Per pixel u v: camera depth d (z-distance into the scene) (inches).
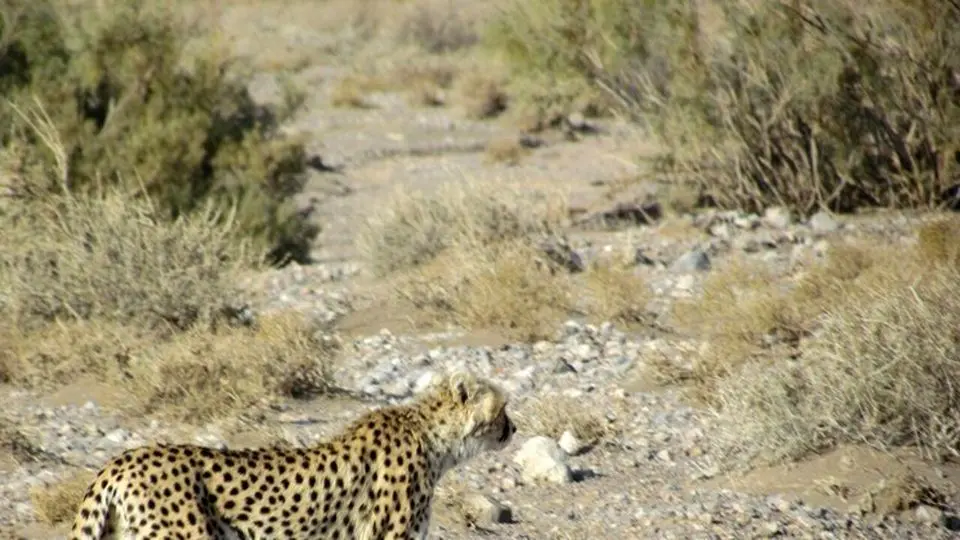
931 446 1461.6
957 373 1480.1
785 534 1318.9
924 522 1346.0
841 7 2687.0
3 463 1491.1
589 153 3818.9
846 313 1576.0
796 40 2706.7
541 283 2037.4
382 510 1115.3
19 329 1851.6
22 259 1916.8
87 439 1574.8
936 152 2662.4
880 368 1482.5
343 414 1658.5
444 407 1145.4
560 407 1632.6
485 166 3777.1
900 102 2667.3
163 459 1056.8
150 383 1654.8
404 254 2304.4
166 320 1892.2
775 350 1781.5
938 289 1603.1
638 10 2876.5
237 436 1579.7
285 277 2341.3
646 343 1909.4
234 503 1070.4
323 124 4480.8
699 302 2007.9
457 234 2306.8
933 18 2637.8
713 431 1574.8
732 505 1387.8
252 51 5841.5
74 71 2682.1
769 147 2699.3
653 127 2849.4
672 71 2851.9
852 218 2610.7
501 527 1346.0
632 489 1443.2
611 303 2005.4
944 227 2178.9
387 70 5433.1
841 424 1473.9
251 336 1800.0
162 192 2615.7
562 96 3179.1
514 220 2336.4
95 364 1761.8
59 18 2758.4
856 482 1412.4
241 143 2792.8
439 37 6181.1
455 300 2025.1
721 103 2736.2
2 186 2311.8
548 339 1941.4
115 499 1050.7
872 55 2667.3
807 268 2151.8
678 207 2770.7
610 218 2770.7
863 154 2684.5
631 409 1678.2
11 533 1315.2
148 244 1913.1
